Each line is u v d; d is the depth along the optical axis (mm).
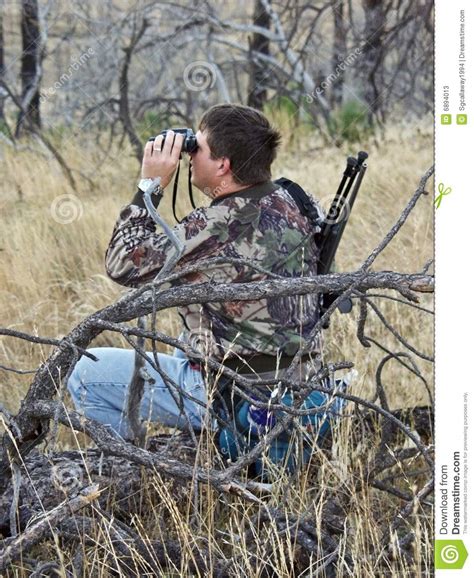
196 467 4410
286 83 17234
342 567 4531
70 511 4344
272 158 5309
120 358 5594
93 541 4668
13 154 14227
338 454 5133
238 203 5156
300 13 16828
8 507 4812
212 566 4508
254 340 5172
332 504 4980
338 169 13516
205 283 4590
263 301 5141
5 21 16203
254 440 5172
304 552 4715
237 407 5195
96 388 5562
